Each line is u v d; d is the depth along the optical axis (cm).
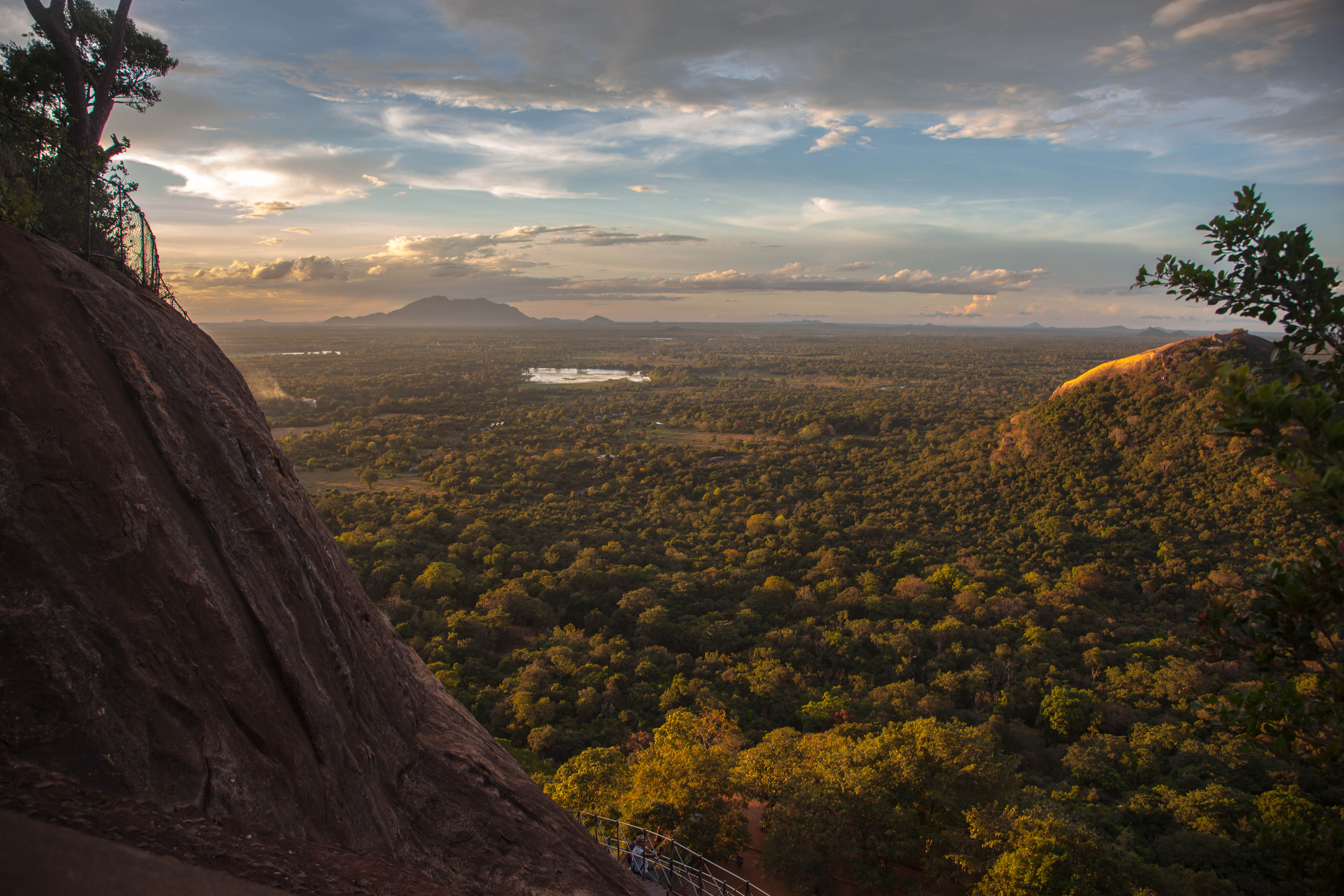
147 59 1753
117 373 712
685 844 2088
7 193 860
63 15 1453
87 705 487
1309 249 528
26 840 384
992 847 2061
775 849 2106
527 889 800
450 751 965
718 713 3362
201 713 564
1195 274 582
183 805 505
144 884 396
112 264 1054
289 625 749
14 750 445
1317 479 423
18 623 481
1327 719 515
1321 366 516
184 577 623
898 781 2303
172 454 711
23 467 550
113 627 534
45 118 1324
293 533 874
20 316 643
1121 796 3081
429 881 686
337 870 564
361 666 894
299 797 616
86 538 558
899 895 2103
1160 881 2048
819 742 2786
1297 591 492
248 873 471
